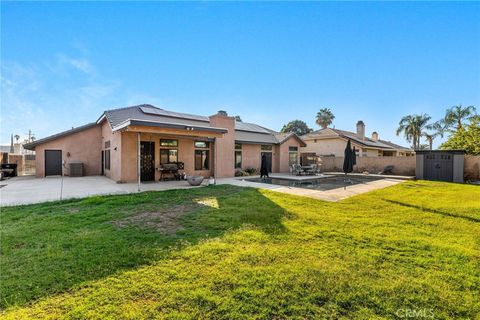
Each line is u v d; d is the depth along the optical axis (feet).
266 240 13.88
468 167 53.78
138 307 7.79
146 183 40.81
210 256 11.61
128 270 10.18
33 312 7.56
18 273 9.93
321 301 8.27
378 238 14.35
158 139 45.09
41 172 51.90
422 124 106.11
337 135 83.87
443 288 9.13
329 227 16.42
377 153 98.63
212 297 8.31
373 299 8.36
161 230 15.70
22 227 16.19
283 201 25.29
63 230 15.55
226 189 33.96
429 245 13.32
